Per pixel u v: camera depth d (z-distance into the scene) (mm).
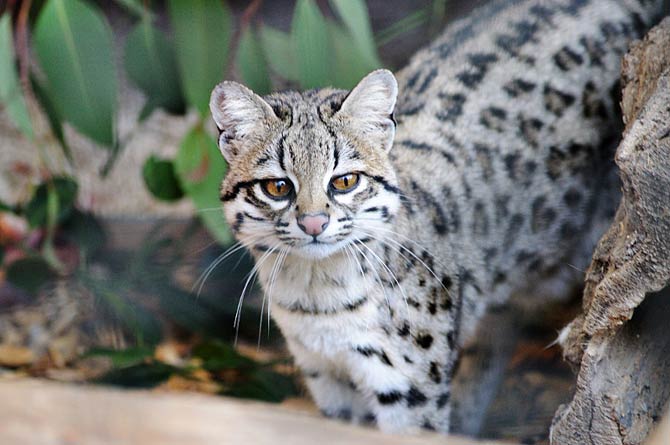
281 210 5699
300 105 5875
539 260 7012
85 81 7156
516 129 6695
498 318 7273
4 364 8031
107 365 8008
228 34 7320
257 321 8414
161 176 7844
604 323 5023
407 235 6031
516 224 6770
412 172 6305
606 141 6871
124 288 8414
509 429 7305
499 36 7008
